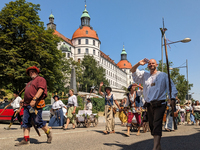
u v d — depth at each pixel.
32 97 4.84
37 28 25.22
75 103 9.83
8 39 22.81
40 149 4.44
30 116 4.94
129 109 7.50
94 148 4.68
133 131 9.26
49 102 40.47
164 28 4.34
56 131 8.59
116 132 8.56
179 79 32.25
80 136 6.86
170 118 9.94
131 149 4.66
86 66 69.88
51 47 26.45
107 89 7.95
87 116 11.20
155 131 3.85
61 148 4.59
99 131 8.60
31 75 5.02
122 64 149.12
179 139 6.48
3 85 24.31
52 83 26.91
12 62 22.08
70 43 84.88
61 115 9.84
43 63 25.95
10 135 6.77
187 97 26.55
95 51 88.31
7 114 13.98
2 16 23.58
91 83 65.06
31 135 6.77
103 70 72.56
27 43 23.69
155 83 4.07
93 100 38.34
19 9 24.58
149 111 4.11
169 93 3.98
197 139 6.48
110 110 7.89
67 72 58.56
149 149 4.68
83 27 90.00
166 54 4.20
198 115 15.56
